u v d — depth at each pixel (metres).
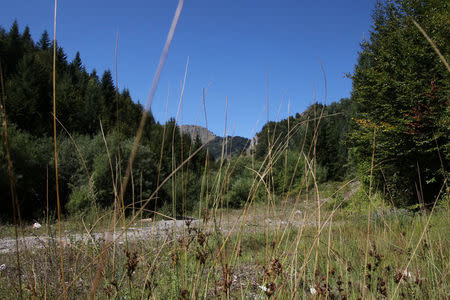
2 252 4.43
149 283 1.56
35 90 21.55
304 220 1.75
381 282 1.91
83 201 12.11
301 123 1.90
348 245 2.92
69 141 17.86
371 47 13.74
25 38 40.50
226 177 1.88
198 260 1.58
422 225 3.75
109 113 22.05
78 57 37.06
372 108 13.38
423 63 10.51
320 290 1.68
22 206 13.48
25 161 14.54
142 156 15.94
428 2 11.82
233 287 2.10
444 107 9.04
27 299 1.69
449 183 9.28
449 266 2.28
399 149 11.11
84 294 1.63
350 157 17.23
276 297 1.54
